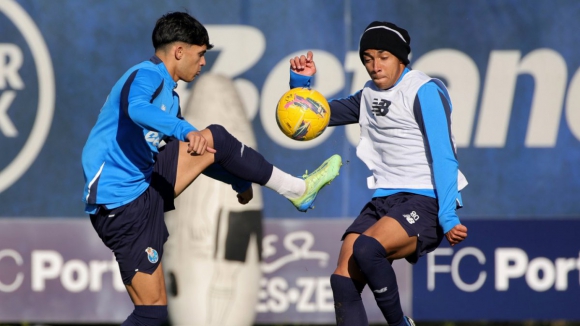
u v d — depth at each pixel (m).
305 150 22.41
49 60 22.27
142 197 14.36
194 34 14.45
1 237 22.20
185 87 22.34
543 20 22.39
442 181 13.80
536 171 22.42
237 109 22.38
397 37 14.16
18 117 22.27
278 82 22.41
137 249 14.22
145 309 14.35
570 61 22.38
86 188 14.17
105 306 22.36
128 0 22.31
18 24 22.27
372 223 14.77
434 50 22.34
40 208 22.31
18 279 22.25
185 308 22.34
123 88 13.45
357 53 22.34
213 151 12.73
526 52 22.38
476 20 22.39
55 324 23.59
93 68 22.31
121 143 13.97
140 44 22.34
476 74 22.39
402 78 14.49
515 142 22.42
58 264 22.33
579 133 22.39
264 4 22.34
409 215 14.13
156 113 12.73
